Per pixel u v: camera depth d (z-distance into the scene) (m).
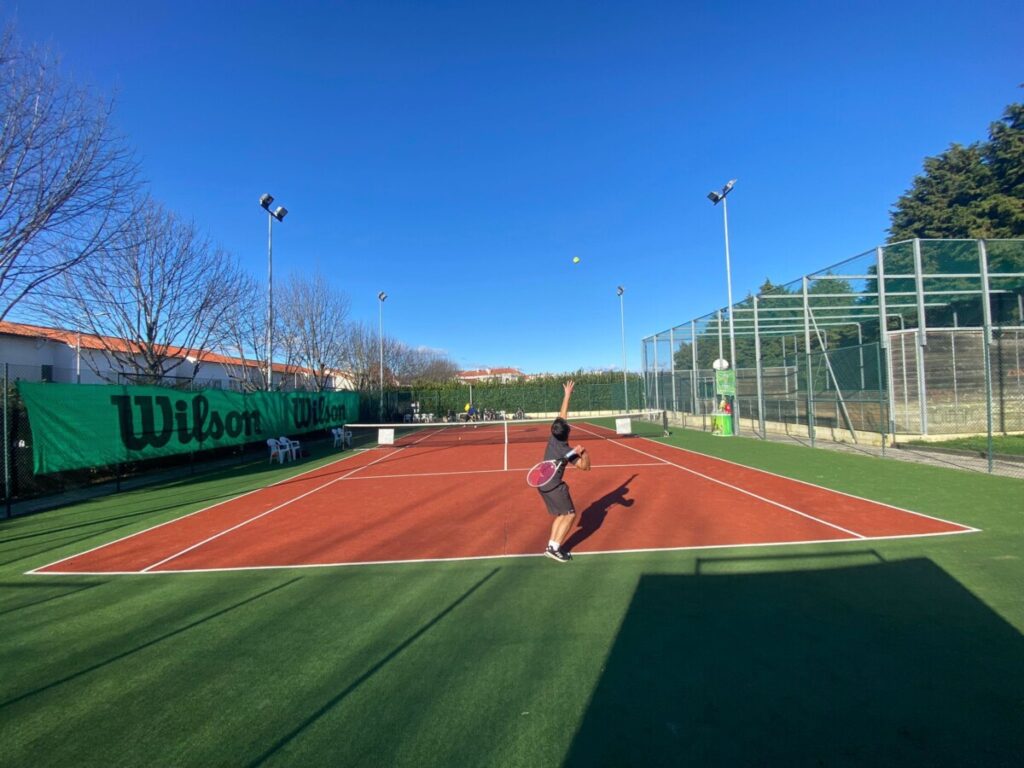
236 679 3.83
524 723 3.19
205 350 28.16
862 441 18.02
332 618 4.84
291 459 19.59
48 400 11.45
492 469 14.71
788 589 5.15
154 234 20.33
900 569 5.60
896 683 3.49
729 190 21.75
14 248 11.88
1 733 3.29
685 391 30.12
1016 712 3.15
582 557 6.36
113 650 4.37
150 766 2.94
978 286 17.25
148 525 9.13
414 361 65.62
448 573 5.96
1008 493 9.12
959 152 34.16
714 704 3.32
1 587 6.10
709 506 8.88
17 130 11.51
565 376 49.75
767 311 22.09
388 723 3.24
